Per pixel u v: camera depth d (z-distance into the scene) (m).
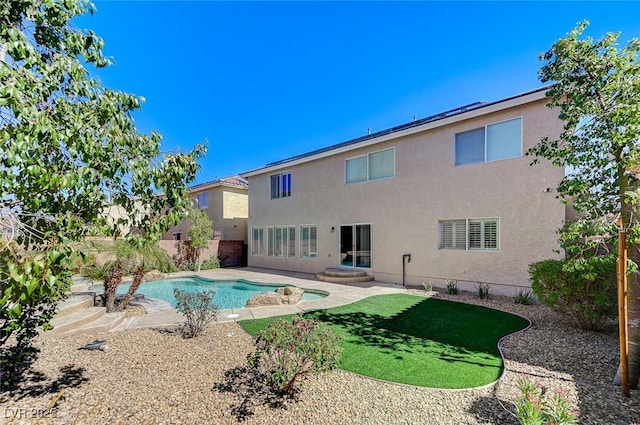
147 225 3.68
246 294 15.26
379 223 16.20
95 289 13.99
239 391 4.91
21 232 2.77
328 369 4.66
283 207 21.80
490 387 5.04
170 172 3.71
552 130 10.97
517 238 11.70
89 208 3.33
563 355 6.25
